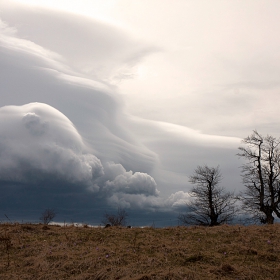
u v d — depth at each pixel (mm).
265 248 12578
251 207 34312
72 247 12656
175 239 14164
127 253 11711
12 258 11523
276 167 33906
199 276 9609
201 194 38000
